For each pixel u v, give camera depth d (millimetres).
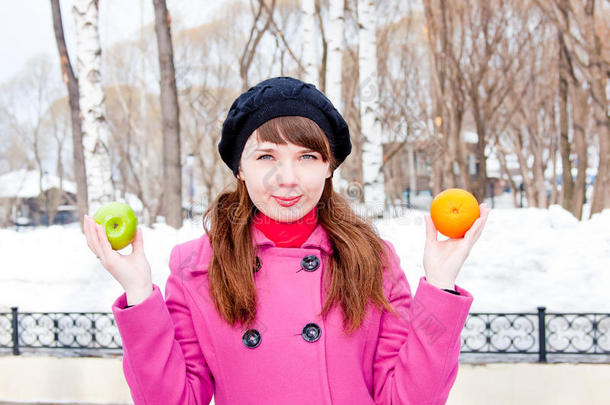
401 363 1074
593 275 4449
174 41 9766
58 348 4469
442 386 1036
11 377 4324
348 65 12859
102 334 4531
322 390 1024
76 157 8906
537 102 14977
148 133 18656
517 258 4738
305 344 1055
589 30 8812
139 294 996
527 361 3762
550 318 4035
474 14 12078
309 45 6473
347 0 10992
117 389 4176
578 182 11195
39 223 30531
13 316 4414
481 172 13016
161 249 5590
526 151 18984
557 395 3660
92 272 5348
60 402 4242
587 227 5086
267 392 1028
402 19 13320
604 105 8781
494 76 13266
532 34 12742
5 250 5809
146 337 965
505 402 3707
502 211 5875
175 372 1001
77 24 6094
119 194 21062
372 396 1188
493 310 4316
